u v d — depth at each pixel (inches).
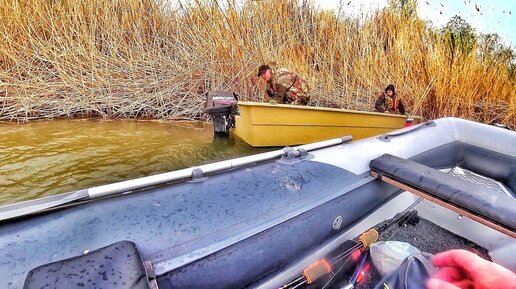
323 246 42.2
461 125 80.8
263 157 43.7
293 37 194.7
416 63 207.9
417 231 56.2
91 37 158.9
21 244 23.7
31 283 19.3
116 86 163.2
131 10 165.6
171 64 172.6
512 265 47.5
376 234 44.8
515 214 36.6
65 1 153.3
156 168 88.8
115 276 20.8
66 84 153.0
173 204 31.8
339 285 41.6
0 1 141.3
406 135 68.1
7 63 150.3
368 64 203.3
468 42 202.2
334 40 199.9
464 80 204.8
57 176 79.5
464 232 55.1
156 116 165.9
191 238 29.5
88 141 112.3
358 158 52.4
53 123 138.4
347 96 197.9
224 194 35.4
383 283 36.4
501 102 203.0
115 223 27.8
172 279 26.8
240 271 32.3
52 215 27.1
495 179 72.8
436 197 43.1
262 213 35.5
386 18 205.3
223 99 131.7
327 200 42.3
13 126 129.2
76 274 20.3
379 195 52.7
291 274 37.8
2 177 77.2
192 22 176.1
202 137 125.9
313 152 50.3
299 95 122.3
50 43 154.9
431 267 37.4
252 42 183.8
